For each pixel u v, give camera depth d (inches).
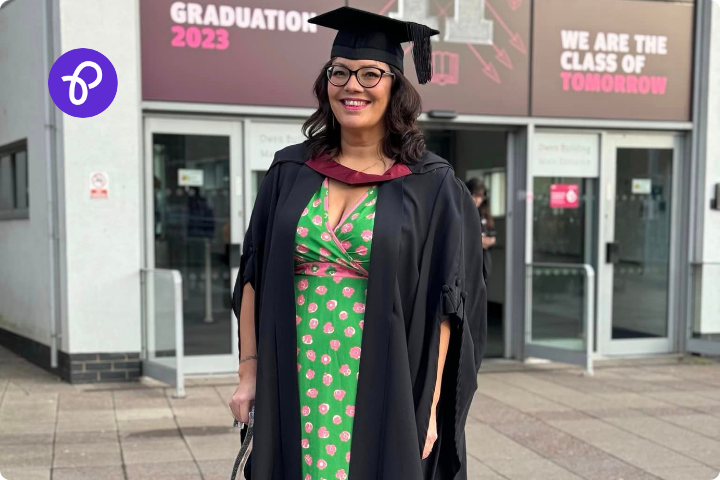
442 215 73.3
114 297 239.8
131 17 235.1
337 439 72.3
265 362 73.3
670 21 289.4
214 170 255.8
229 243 258.1
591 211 294.2
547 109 279.1
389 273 69.9
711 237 297.7
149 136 248.1
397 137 75.9
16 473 155.4
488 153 362.0
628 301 299.7
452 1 265.4
